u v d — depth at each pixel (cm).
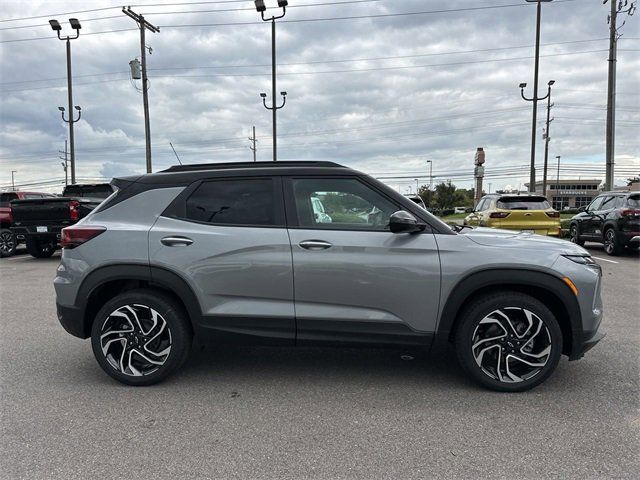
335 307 366
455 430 308
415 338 363
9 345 502
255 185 384
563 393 363
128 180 405
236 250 368
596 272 360
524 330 360
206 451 285
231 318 371
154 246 375
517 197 1253
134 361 388
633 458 274
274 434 305
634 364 424
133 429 313
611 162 1905
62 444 295
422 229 361
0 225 1353
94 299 396
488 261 352
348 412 336
